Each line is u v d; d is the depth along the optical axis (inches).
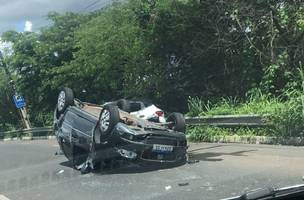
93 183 349.4
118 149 400.2
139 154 404.2
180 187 327.6
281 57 723.4
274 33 737.6
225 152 506.0
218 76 833.5
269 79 709.9
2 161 452.8
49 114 1362.0
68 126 446.0
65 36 1280.8
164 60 872.3
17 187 331.0
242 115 613.3
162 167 414.9
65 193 318.7
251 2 757.3
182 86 860.0
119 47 909.8
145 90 885.8
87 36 968.9
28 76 1386.6
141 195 309.1
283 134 546.9
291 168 382.3
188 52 845.8
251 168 394.3
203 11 815.1
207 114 690.2
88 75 1007.6
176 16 831.7
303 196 206.4
